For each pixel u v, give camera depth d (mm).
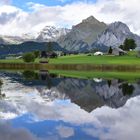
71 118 44188
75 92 86812
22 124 38750
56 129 36531
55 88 95062
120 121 42500
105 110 53062
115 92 87312
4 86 91688
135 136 33750
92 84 113500
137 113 49500
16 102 57500
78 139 32250
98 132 35531
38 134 33969
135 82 119125
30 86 95938
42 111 49000
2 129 35750
